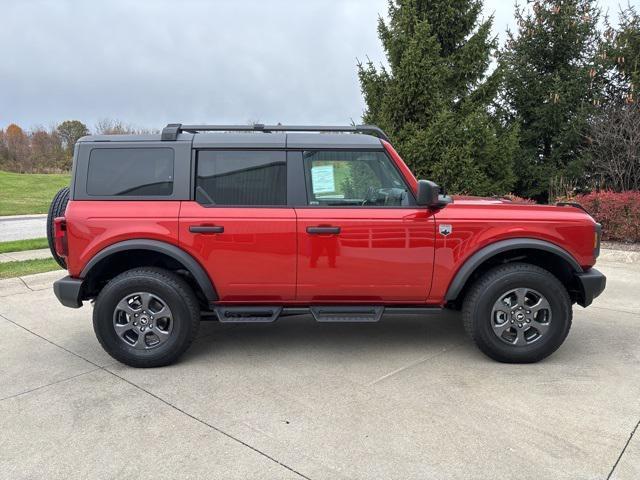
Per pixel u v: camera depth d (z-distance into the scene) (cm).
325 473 245
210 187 376
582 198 889
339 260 373
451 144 914
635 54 1115
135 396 332
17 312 533
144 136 382
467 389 336
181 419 300
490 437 275
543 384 343
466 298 384
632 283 629
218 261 371
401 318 510
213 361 394
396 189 383
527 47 1192
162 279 369
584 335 442
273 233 370
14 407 318
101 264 375
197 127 392
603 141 1084
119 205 370
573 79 1136
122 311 375
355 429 285
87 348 427
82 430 288
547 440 271
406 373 366
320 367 379
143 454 263
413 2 977
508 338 387
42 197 2719
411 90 922
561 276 405
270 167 379
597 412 302
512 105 1228
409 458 256
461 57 1002
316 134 391
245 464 253
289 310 388
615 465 248
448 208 380
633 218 821
